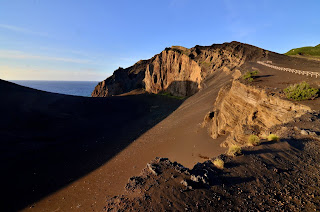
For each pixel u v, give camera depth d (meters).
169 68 122.38
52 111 68.75
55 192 22.75
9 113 54.75
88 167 29.84
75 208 18.88
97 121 67.94
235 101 24.81
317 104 15.91
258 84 23.42
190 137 31.17
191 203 6.52
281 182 7.90
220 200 6.73
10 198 21.80
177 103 90.81
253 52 77.19
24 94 76.62
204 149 23.84
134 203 6.71
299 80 24.14
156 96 116.62
